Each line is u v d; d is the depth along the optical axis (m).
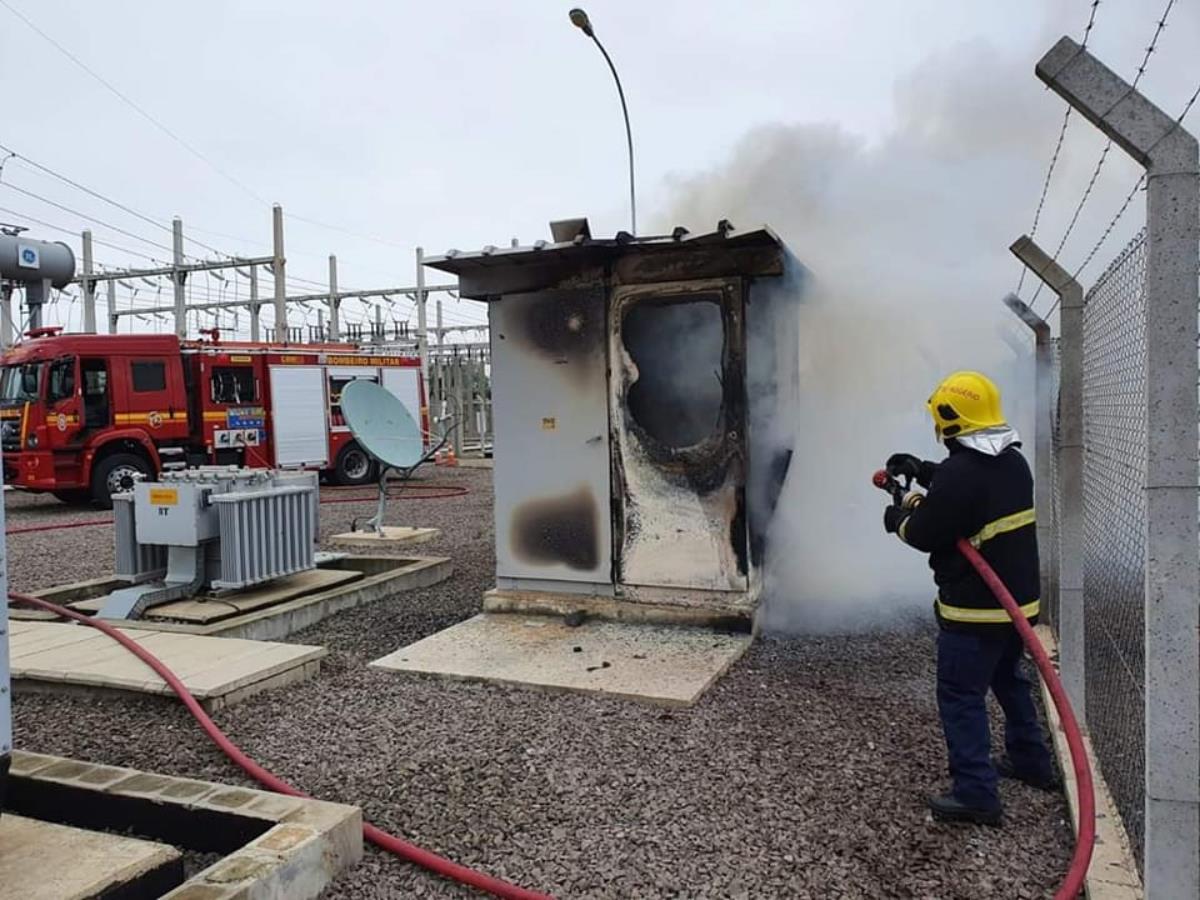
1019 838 2.98
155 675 4.51
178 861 2.69
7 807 3.24
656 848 2.93
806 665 4.91
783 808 3.19
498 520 6.08
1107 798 3.19
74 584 7.13
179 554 6.26
